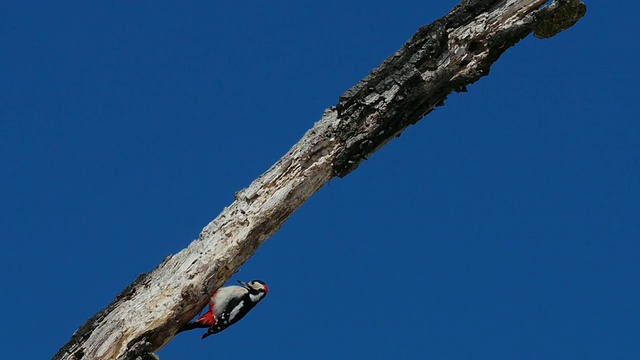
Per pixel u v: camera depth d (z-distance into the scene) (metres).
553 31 13.81
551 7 13.21
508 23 13.27
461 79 13.10
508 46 13.47
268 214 12.62
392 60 12.96
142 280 12.63
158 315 12.19
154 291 12.40
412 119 13.27
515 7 13.31
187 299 12.32
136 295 12.51
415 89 12.84
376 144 13.07
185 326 12.91
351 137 12.85
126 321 12.16
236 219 12.66
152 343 12.33
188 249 12.70
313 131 12.98
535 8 13.38
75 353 12.33
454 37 13.18
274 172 12.82
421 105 13.16
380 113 12.80
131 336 12.09
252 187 12.82
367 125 12.85
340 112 12.91
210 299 12.84
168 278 12.47
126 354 12.02
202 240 12.68
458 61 13.12
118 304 12.49
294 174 12.79
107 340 12.08
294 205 12.86
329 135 12.88
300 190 12.77
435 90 13.05
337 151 12.88
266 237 12.85
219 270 12.51
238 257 12.63
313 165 12.77
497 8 13.34
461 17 13.25
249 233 12.57
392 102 12.77
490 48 13.27
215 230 12.69
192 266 12.45
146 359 12.12
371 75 12.96
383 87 12.84
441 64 13.02
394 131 13.15
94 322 12.38
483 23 13.20
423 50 12.88
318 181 12.92
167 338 12.55
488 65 13.43
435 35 12.93
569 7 13.19
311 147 12.81
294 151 12.88
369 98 12.84
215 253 12.49
